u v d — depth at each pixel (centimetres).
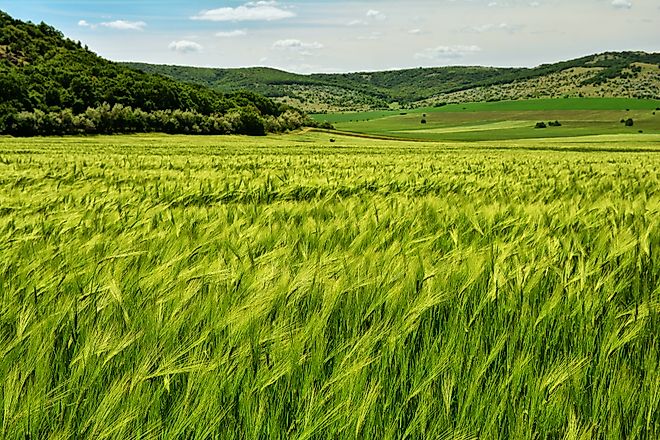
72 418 192
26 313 238
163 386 204
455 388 216
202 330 239
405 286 290
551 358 239
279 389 212
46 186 897
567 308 274
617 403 210
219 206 605
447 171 1352
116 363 221
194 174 1171
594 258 341
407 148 5412
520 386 217
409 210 541
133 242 404
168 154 3228
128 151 3775
